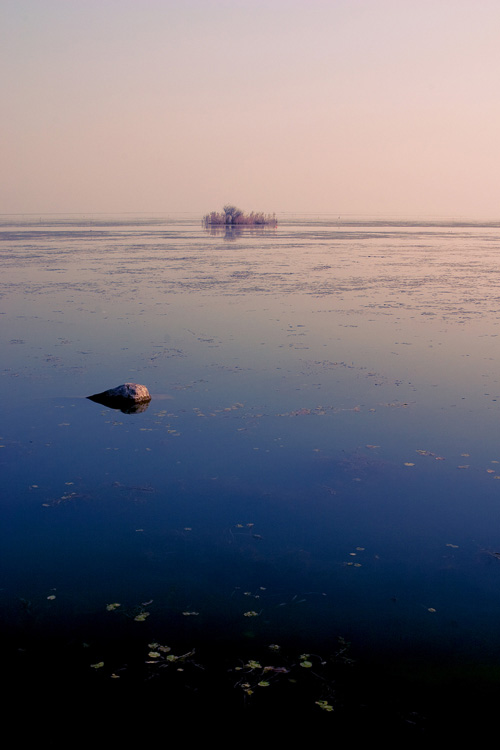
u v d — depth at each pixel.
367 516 7.27
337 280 29.00
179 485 8.07
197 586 5.93
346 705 4.48
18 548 6.59
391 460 8.79
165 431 9.95
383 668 4.86
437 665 4.90
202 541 6.74
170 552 6.52
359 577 6.07
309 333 17.12
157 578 6.06
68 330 17.66
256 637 5.22
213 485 8.07
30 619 5.45
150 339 16.48
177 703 4.49
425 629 5.32
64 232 81.62
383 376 12.84
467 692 4.61
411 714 4.39
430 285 27.14
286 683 4.70
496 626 5.36
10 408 11.11
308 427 10.05
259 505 7.54
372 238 67.88
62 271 32.69
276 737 4.19
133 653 5.02
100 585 5.95
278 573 6.14
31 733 4.23
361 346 15.54
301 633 5.27
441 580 6.02
